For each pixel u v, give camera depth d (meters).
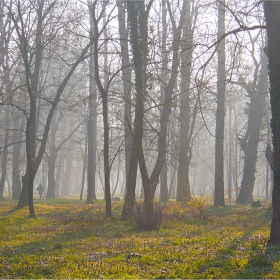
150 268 9.80
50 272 9.77
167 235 15.90
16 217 23.42
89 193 39.50
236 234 15.22
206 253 11.14
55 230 17.88
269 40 12.41
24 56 23.91
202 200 22.00
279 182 12.05
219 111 32.97
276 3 12.29
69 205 35.22
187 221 20.91
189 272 9.34
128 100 21.64
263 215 24.11
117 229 18.11
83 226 19.03
